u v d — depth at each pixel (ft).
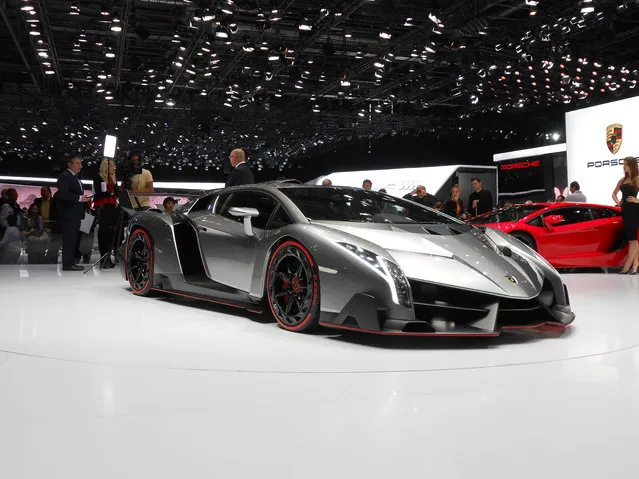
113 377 7.50
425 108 65.92
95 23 42.80
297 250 10.50
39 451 5.11
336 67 53.21
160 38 46.91
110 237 23.03
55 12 41.19
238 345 9.46
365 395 6.79
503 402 6.54
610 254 24.53
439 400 6.61
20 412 6.13
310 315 10.21
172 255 13.80
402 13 39.86
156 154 95.40
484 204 32.19
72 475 4.65
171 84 54.54
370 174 58.44
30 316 12.10
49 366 8.06
